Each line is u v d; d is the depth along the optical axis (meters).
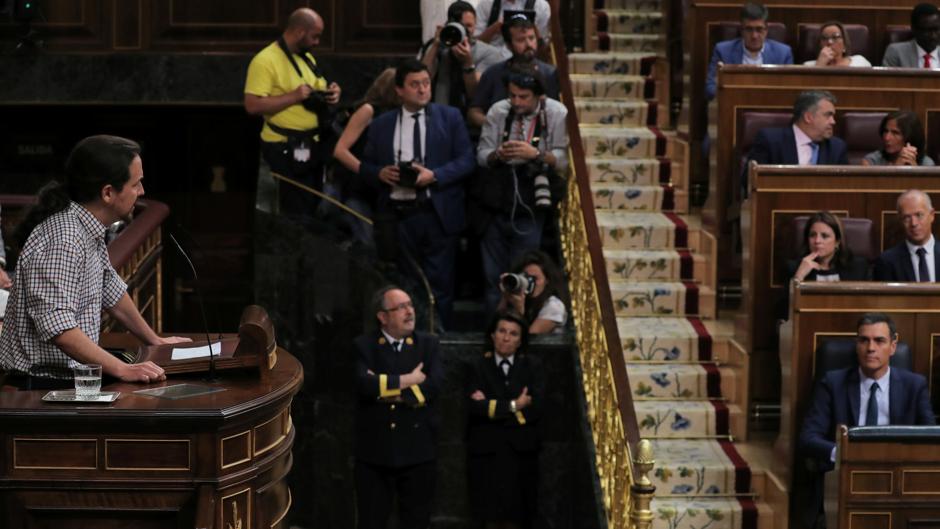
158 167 24.47
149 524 9.22
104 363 9.39
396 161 17.89
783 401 15.87
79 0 22.69
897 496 13.45
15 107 24.08
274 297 18.20
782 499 15.48
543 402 17.16
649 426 16.91
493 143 18.06
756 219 16.81
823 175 16.81
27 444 9.11
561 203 19.06
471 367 17.05
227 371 9.94
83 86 22.69
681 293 18.47
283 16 22.92
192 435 9.11
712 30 20.34
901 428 13.39
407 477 16.75
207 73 22.77
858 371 14.91
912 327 15.57
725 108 18.41
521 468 17.02
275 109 18.11
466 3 19.62
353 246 17.86
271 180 18.17
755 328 16.89
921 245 16.17
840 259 16.20
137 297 15.40
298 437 18.25
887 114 18.00
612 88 22.25
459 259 19.03
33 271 9.26
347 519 18.14
